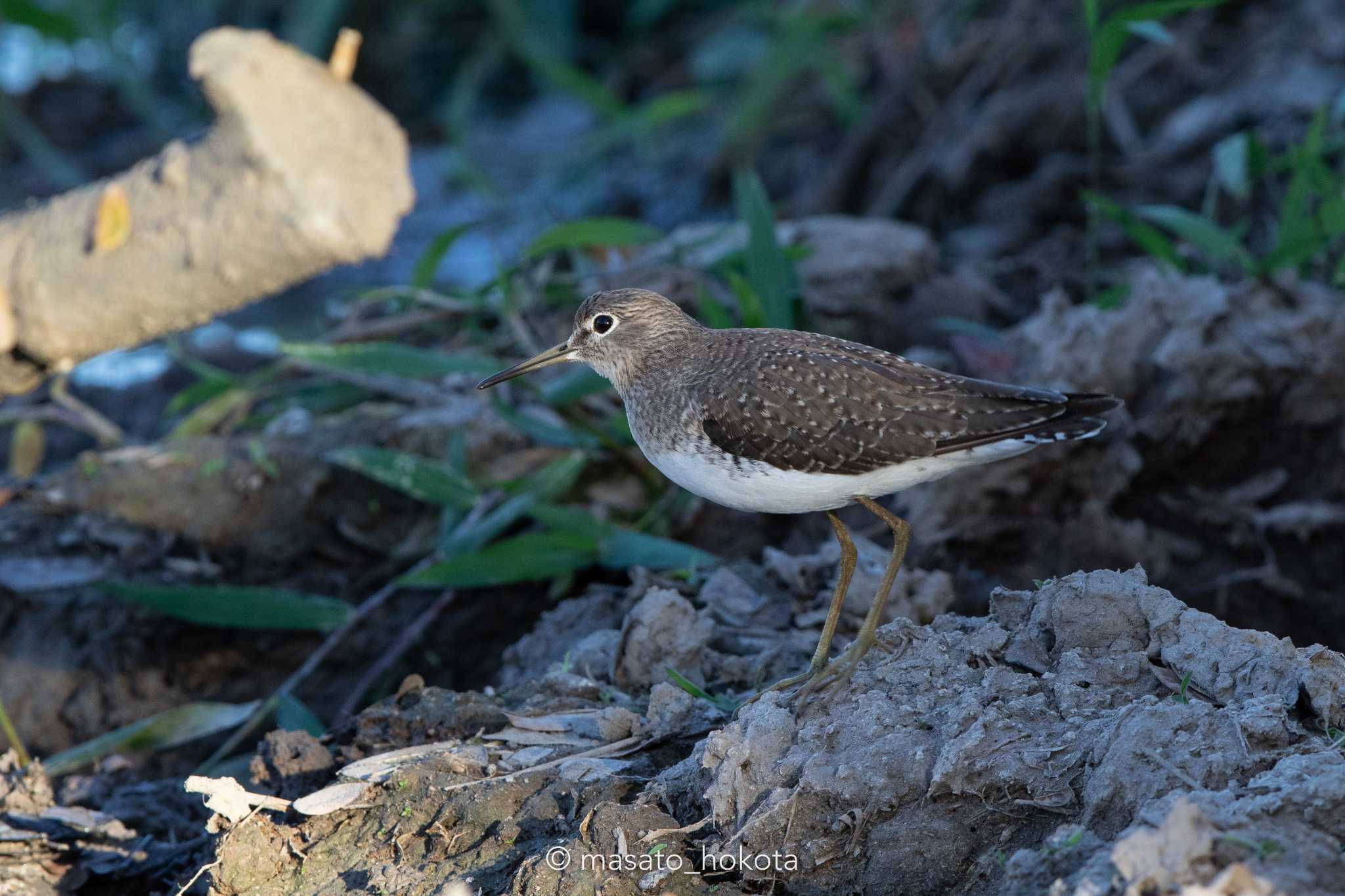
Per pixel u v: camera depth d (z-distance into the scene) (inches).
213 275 312.2
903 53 800.3
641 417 333.4
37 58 1000.9
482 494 463.2
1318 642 425.1
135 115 965.8
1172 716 248.2
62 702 431.2
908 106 764.0
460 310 532.1
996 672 279.4
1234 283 518.6
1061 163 665.0
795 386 305.1
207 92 297.6
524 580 442.3
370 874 276.2
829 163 799.7
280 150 297.4
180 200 307.0
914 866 251.9
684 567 410.6
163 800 375.9
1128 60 711.1
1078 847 231.1
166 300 319.9
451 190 866.8
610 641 362.9
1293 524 433.1
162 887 328.2
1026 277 597.6
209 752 423.5
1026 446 299.9
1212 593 434.0
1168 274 480.1
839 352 313.0
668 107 803.4
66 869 326.3
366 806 293.6
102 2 893.2
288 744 321.1
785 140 853.2
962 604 416.8
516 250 772.6
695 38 957.2
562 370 505.4
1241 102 652.1
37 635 439.2
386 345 459.5
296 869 283.9
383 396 523.2
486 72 994.1
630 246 557.3
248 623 418.6
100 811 359.6
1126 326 462.0
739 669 349.1
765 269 461.4
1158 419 446.6
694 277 535.2
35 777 344.2
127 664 437.7
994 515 442.3
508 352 519.5
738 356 320.8
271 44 302.7
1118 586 290.2
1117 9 719.7
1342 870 211.9
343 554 466.6
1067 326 469.7
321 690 438.9
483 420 486.9
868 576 382.3
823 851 256.5
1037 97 698.8
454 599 443.5
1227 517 441.1
